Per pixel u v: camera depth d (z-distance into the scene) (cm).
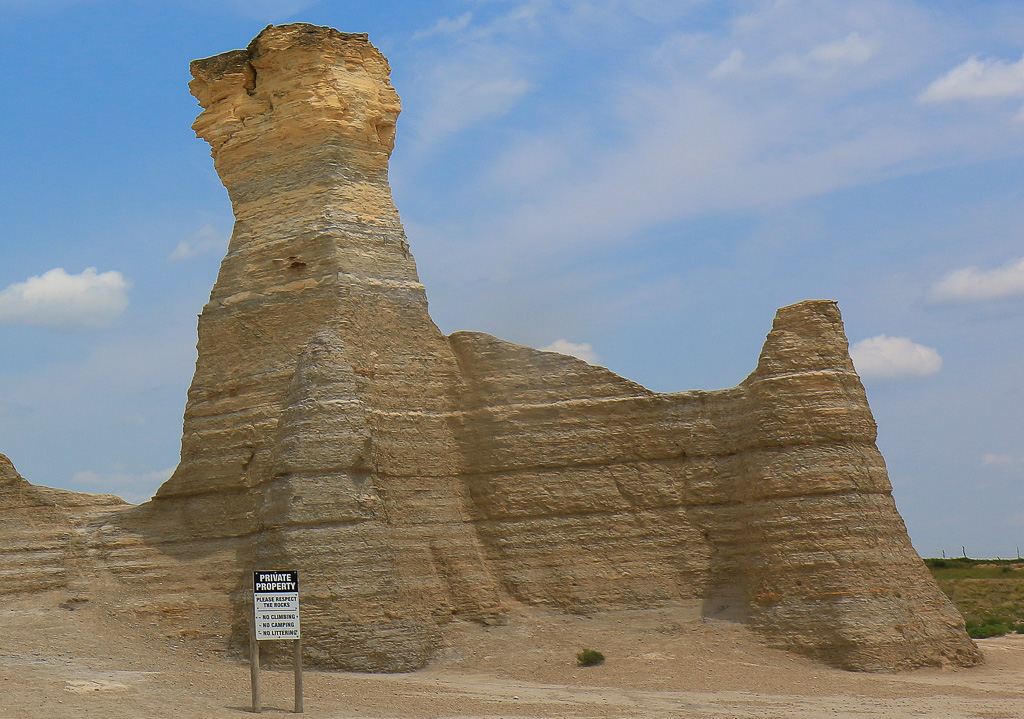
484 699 2361
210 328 3397
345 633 2745
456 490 3216
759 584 2978
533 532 3172
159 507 3312
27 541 3172
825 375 3080
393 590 2833
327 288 3209
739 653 2842
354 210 3366
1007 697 2502
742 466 3153
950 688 2591
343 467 2897
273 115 3484
